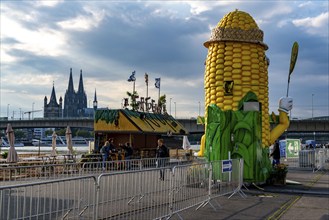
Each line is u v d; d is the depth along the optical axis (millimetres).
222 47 17562
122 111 34281
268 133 18062
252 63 17375
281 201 13711
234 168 14594
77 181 8297
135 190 9531
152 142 39312
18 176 16641
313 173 25344
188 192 11320
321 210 12117
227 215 11102
